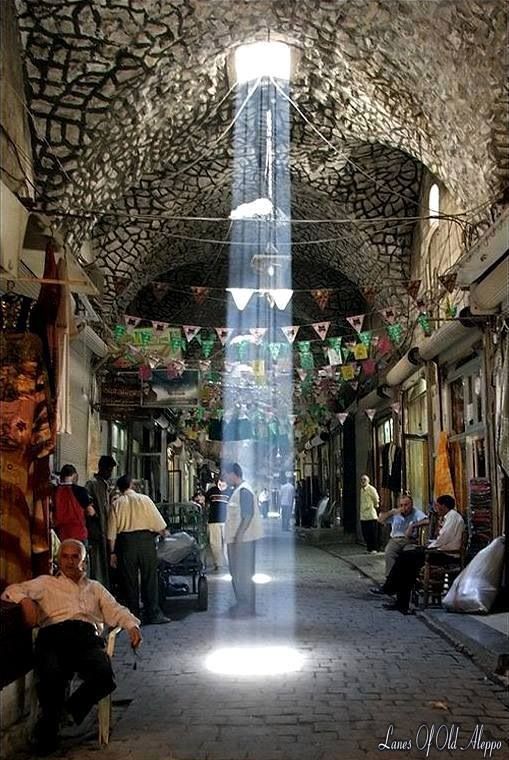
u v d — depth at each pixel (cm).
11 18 782
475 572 916
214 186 1456
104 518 957
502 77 823
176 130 1100
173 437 2419
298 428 2645
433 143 1057
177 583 1125
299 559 1711
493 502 987
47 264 579
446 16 811
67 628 484
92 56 846
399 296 1539
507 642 724
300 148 1354
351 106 1152
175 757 447
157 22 838
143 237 1496
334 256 1794
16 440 548
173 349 1421
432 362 1317
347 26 922
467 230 1045
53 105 862
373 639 789
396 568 974
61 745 471
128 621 506
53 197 891
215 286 2086
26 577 543
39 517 557
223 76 1050
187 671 654
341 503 2386
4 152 758
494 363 961
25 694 493
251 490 959
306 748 460
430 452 1313
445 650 735
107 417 1455
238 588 938
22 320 589
